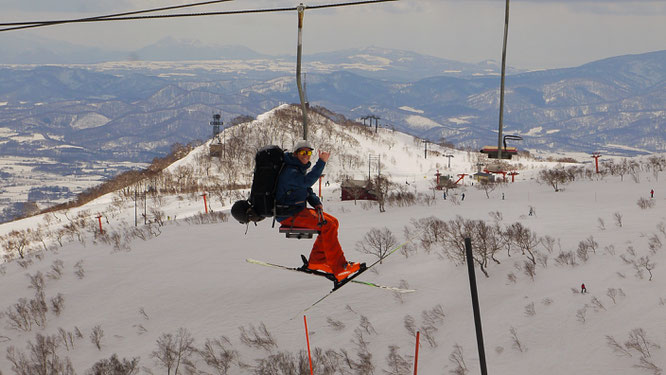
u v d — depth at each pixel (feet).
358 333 122.01
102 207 393.09
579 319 109.60
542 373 97.40
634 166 309.63
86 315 156.87
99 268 191.42
